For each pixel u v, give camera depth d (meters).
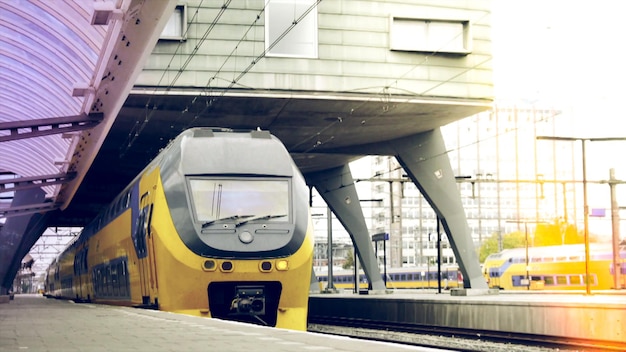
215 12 34.84
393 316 34.47
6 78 31.95
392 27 36.94
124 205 27.94
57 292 64.88
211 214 19.66
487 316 26.77
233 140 21.09
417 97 37.22
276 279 19.61
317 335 12.16
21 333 13.33
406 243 152.12
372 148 47.09
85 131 29.52
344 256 134.62
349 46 36.47
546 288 66.94
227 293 19.89
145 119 39.00
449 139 169.38
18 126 25.67
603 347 20.42
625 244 66.25
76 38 24.19
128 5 17.55
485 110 39.41
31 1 21.66
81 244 44.16
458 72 37.97
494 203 169.88
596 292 50.00
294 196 20.38
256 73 35.25
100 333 13.02
